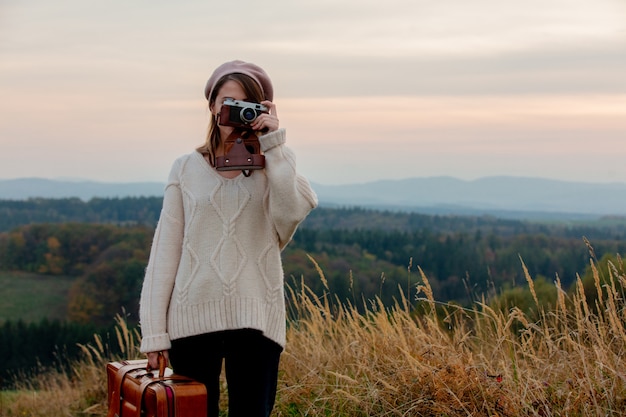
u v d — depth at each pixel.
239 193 2.87
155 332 2.83
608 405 3.55
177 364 2.91
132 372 2.94
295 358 5.03
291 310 5.68
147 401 2.68
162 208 2.98
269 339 2.89
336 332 5.27
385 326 4.76
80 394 7.00
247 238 2.87
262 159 2.85
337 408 4.40
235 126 2.83
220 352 2.89
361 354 4.67
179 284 2.86
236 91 2.92
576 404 3.55
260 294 2.88
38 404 7.14
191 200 2.89
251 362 2.86
